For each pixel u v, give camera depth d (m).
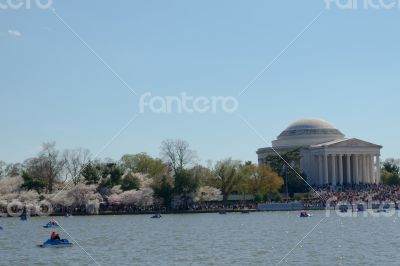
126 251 111.81
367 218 195.88
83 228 167.00
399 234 134.75
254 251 108.31
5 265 97.06
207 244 120.94
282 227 159.88
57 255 107.56
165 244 122.44
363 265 90.62
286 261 96.00
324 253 103.94
